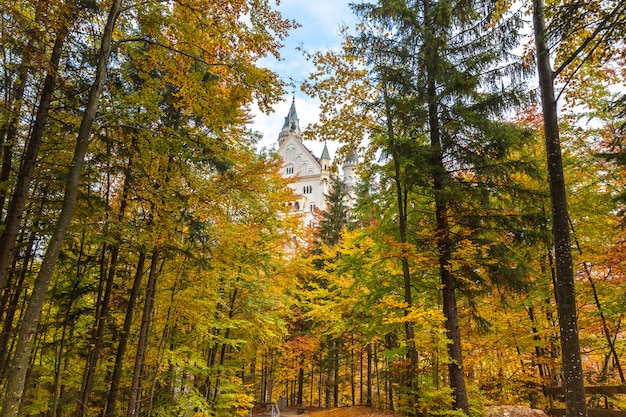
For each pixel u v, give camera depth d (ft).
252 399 43.37
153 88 25.95
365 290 41.06
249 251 41.70
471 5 32.94
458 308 41.75
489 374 47.24
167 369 35.22
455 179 34.55
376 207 39.42
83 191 28.09
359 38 35.27
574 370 20.03
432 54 32.89
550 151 22.54
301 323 78.54
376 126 36.55
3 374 27.50
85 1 21.93
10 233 21.65
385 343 51.37
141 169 27.22
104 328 31.42
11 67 22.31
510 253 33.17
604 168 36.24
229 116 24.54
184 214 29.35
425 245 34.71
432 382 32.99
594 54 25.12
